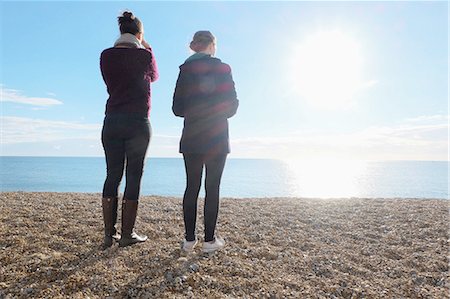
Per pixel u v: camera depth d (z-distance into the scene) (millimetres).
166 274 3072
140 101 3529
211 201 3500
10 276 3020
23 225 4520
